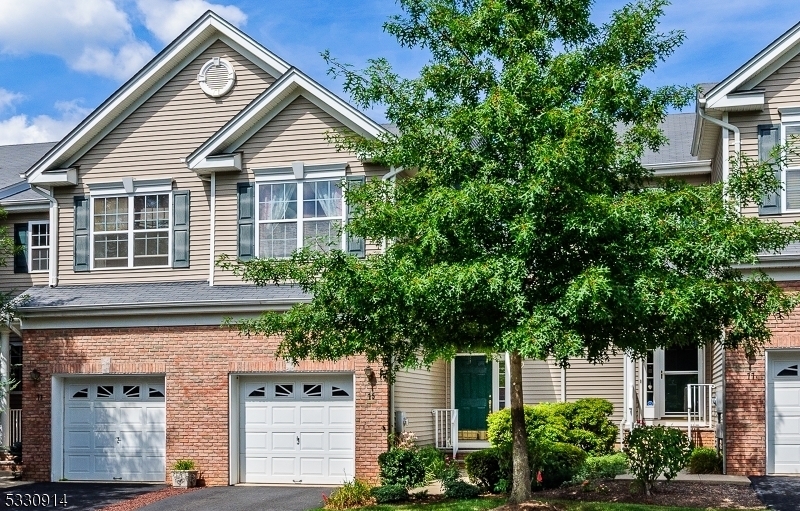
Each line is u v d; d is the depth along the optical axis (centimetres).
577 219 1232
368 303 1343
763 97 1880
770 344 1792
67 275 2261
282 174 2112
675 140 2553
